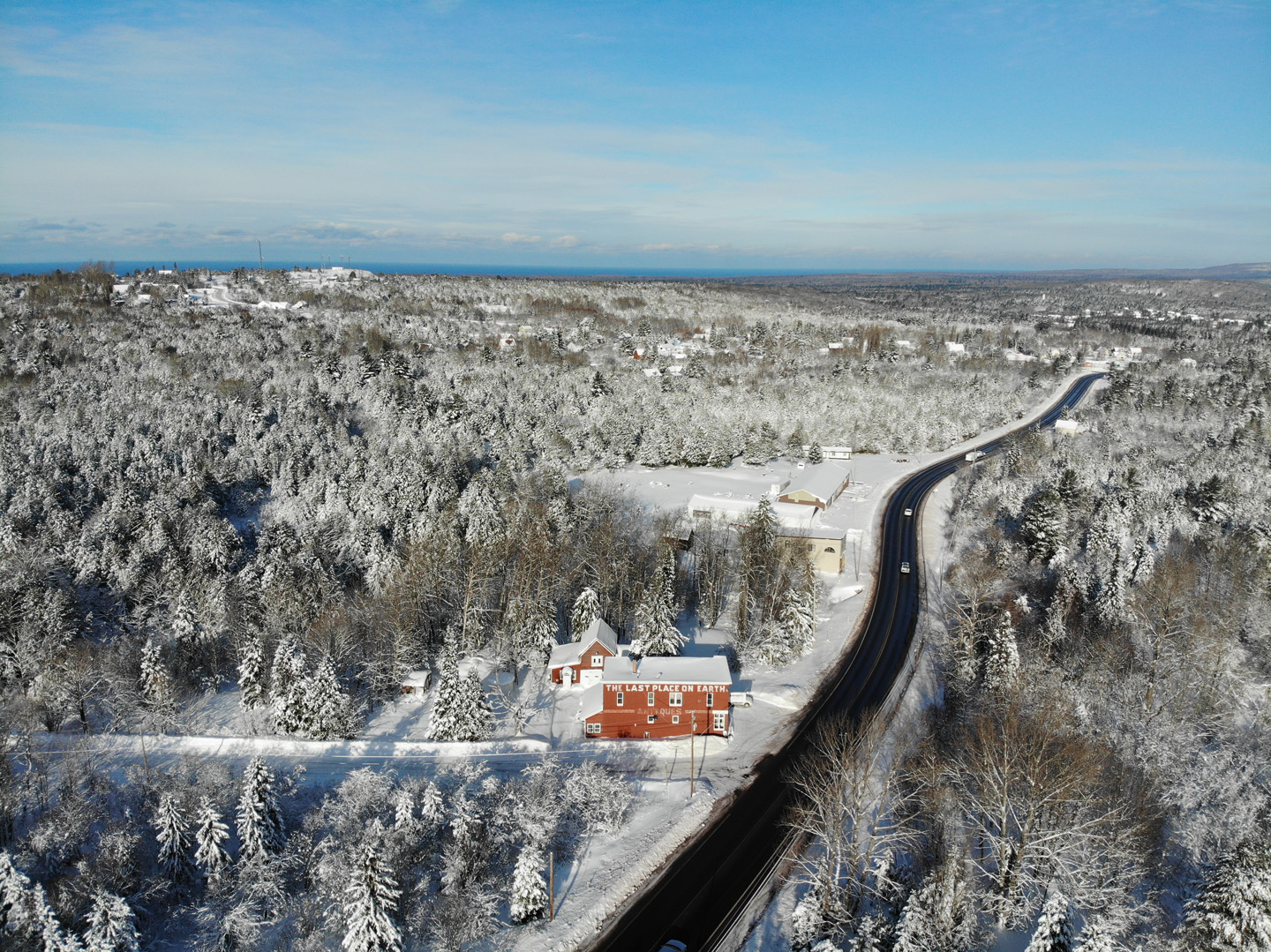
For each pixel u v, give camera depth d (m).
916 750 59.44
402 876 48.28
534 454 142.75
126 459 123.50
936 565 104.06
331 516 110.88
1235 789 52.22
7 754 59.16
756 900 47.34
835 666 76.88
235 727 69.06
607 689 64.19
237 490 124.69
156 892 47.62
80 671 69.19
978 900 44.38
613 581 84.75
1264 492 107.19
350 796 55.28
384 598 83.62
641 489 133.38
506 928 45.28
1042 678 65.81
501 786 56.50
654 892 48.06
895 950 36.69
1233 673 69.19
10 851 49.22
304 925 45.50
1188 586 77.38
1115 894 42.75
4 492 105.94
